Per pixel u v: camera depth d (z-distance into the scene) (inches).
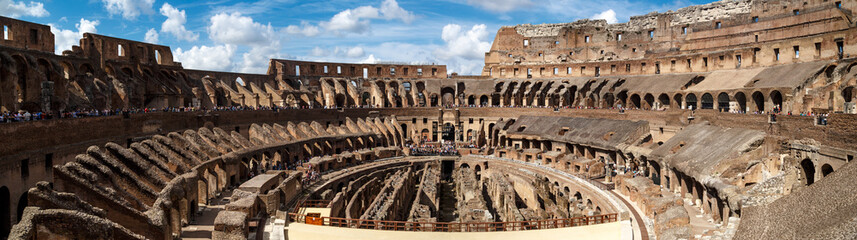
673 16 3981.3
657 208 1690.5
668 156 2378.2
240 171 2513.5
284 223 1665.8
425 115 4259.4
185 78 3454.7
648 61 3750.0
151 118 2333.9
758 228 1215.6
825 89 2239.2
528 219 1868.8
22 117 1668.3
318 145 3245.6
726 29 3526.1
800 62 2667.3
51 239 1079.6
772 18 3265.3
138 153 1792.6
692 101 3206.2
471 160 3511.3
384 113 4138.8
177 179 1616.6
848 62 2261.3
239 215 1476.4
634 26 4212.6
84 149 1849.2
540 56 4643.2
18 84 2201.0
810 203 1147.9
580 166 2839.6
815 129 1728.6
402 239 1498.5
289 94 3846.0
